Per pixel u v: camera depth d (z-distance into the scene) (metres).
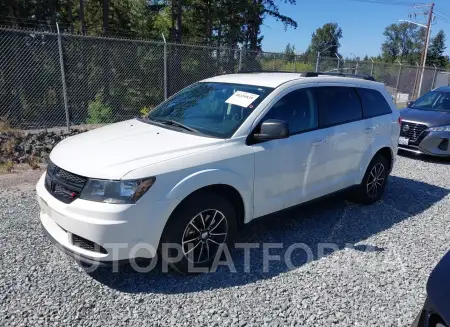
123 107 12.72
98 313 2.79
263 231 4.29
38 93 11.64
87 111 11.84
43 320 2.68
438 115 8.43
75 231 2.91
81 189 2.93
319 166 4.27
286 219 4.66
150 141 3.41
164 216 3.00
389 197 5.71
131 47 12.71
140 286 3.15
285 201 3.97
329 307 2.98
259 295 3.09
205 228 3.31
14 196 4.98
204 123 3.77
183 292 3.10
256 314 2.86
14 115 10.86
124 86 12.78
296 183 4.05
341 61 14.81
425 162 8.32
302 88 4.18
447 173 7.41
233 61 13.42
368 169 5.09
